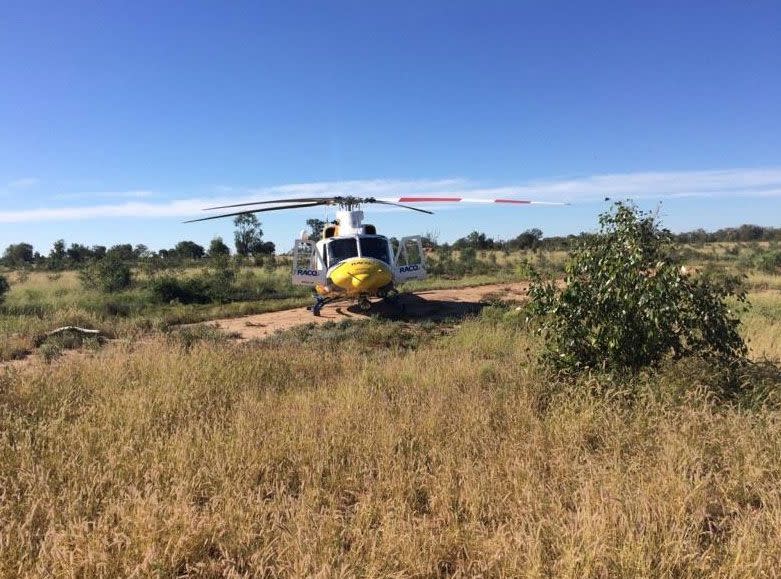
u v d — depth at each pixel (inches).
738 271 1011.9
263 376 296.4
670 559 118.1
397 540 126.3
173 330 517.7
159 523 130.1
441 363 303.9
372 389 254.5
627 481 152.9
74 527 126.9
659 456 165.9
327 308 674.8
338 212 617.0
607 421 196.5
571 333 260.1
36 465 164.6
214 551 132.8
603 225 267.9
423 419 208.1
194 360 300.2
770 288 802.8
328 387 271.4
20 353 406.6
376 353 377.4
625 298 246.5
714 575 114.5
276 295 851.4
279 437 192.2
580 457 175.2
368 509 144.2
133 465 167.9
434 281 1063.0
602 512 131.3
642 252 248.8
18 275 1342.3
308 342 444.5
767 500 143.6
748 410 200.5
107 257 960.9
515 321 466.3
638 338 251.1
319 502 154.4
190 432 193.0
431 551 127.6
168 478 163.8
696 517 136.3
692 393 209.9
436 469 167.3
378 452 182.1
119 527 131.4
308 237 640.4
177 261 1572.3
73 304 634.8
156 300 762.8
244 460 176.1
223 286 832.9
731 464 165.6
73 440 184.5
